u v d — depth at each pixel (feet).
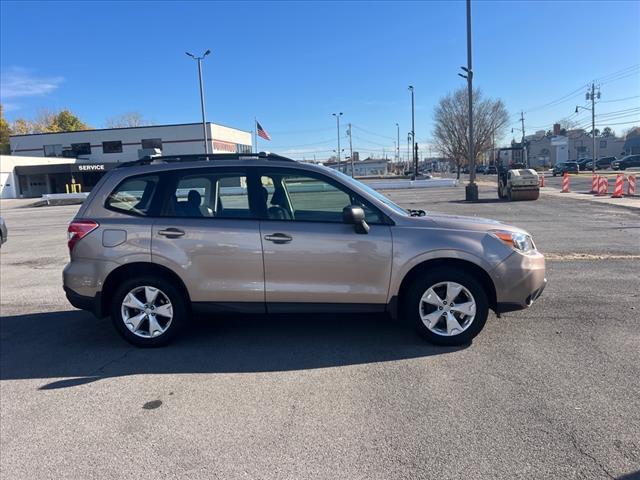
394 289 15.49
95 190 16.66
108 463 10.24
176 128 203.92
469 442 10.47
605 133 376.07
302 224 15.67
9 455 10.66
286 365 14.87
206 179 16.31
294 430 11.21
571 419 11.24
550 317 18.40
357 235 15.38
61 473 9.98
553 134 385.50
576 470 9.44
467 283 15.35
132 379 14.26
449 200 79.25
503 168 81.66
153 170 16.56
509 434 10.72
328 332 17.63
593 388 12.69
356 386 13.29
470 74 75.31
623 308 19.34
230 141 225.56
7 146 274.36
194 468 9.96
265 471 9.77
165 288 16.11
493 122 199.93
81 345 17.26
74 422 11.94
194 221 15.98
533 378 13.37
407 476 9.45
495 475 9.37
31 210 111.34
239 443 10.77
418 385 13.20
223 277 15.78
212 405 12.53
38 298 24.21
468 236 15.40
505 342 16.03
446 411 11.78
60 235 52.90
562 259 29.27
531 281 15.44
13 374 14.93
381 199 16.67
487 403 12.09
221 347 16.52
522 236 15.83
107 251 15.99
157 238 15.88
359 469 9.71
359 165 390.63
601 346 15.49
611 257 29.60
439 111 209.36
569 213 54.80
